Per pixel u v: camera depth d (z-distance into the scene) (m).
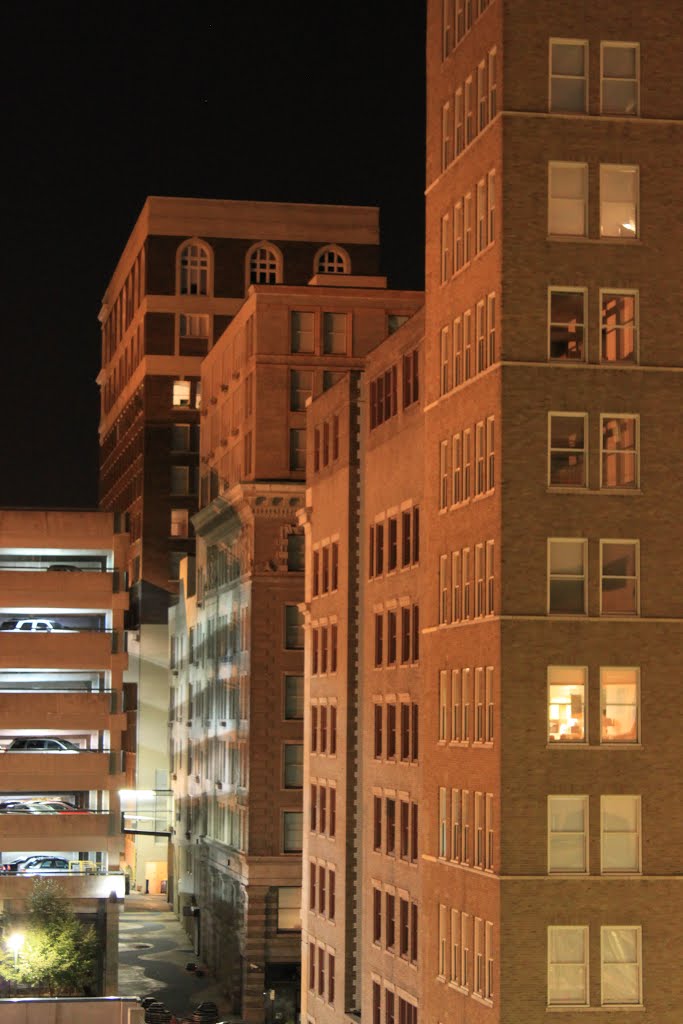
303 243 197.88
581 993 71.62
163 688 196.62
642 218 75.56
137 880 196.25
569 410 74.38
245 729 136.12
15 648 153.12
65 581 156.50
